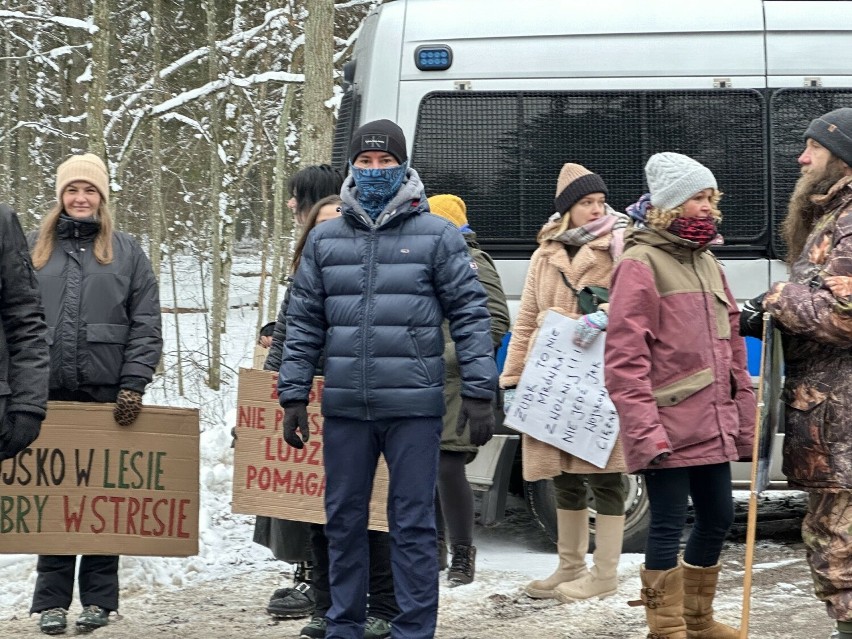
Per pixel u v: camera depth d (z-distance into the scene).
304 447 5.10
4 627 5.30
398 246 4.43
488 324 4.48
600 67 6.79
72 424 5.29
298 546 5.20
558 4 6.88
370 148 4.43
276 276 16.78
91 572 5.35
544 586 5.68
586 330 5.56
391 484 4.47
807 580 6.05
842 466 3.97
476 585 5.91
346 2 16.34
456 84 6.83
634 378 4.29
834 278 3.88
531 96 6.80
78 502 5.30
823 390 4.01
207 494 7.30
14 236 4.15
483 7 6.91
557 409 5.58
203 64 18.70
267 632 5.20
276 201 16.52
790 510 8.06
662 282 4.40
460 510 5.88
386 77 6.89
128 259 5.36
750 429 4.55
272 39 17.38
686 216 4.40
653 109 6.77
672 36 6.80
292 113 19.66
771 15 6.80
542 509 6.72
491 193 6.81
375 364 4.39
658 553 4.45
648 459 4.22
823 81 6.77
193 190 22.30
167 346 21.22
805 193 4.14
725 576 6.16
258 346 5.93
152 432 5.39
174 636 5.14
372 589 4.98
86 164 5.28
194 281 27.52
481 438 4.45
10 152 21.20
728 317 4.56
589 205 5.73
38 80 19.78
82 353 5.26
